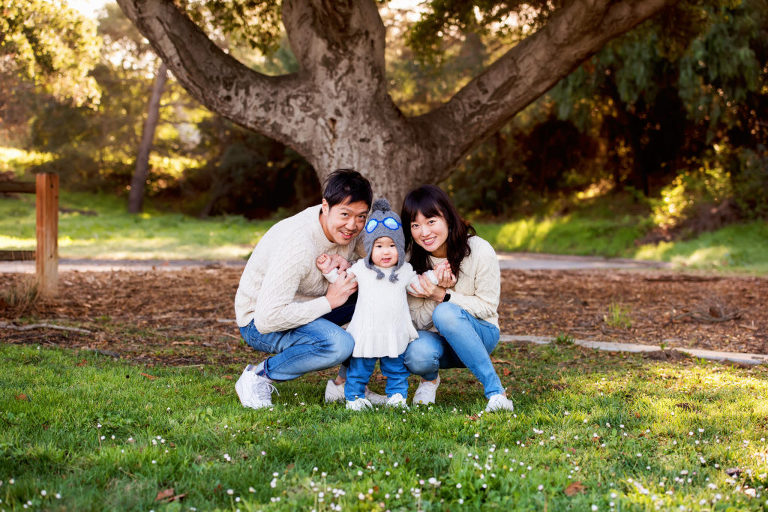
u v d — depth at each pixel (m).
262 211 39.06
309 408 3.92
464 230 4.09
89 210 34.47
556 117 29.05
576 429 3.58
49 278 8.03
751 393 4.54
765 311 8.58
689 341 6.74
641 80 21.05
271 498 2.60
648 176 27.89
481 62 25.41
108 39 38.12
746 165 20.94
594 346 6.33
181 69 7.41
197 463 3.03
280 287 3.86
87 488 2.71
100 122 39.50
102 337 6.32
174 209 41.56
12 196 33.09
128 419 3.59
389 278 3.94
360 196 3.81
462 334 4.02
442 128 8.10
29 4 18.58
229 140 39.62
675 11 10.18
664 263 18.33
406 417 3.73
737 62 19.33
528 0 10.11
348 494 2.64
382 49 7.98
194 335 6.61
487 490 2.72
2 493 2.61
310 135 7.89
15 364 4.95
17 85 29.28
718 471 3.02
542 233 25.17
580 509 2.56
